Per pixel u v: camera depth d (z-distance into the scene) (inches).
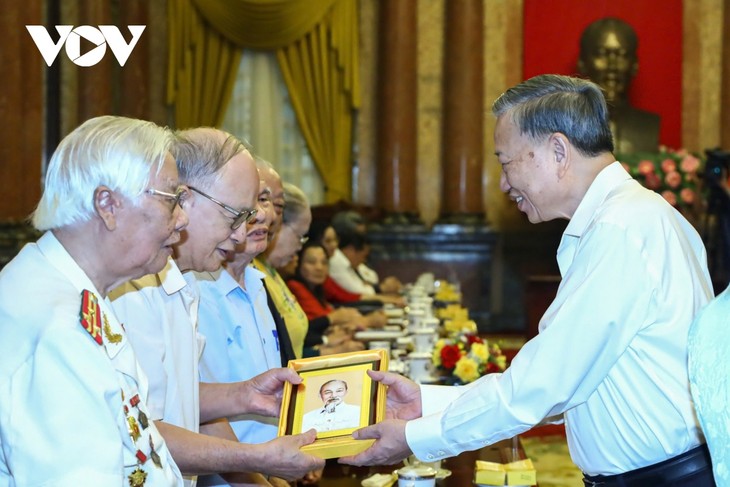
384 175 487.8
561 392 90.3
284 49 491.2
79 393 69.0
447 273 483.5
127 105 471.8
